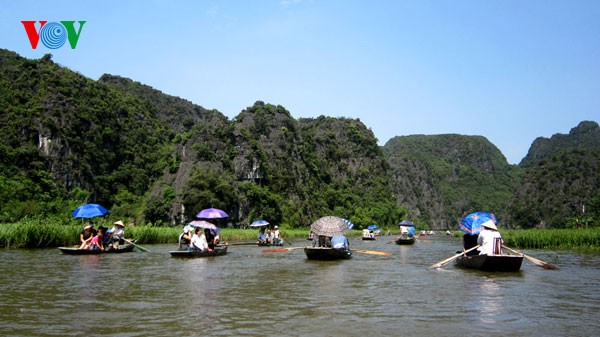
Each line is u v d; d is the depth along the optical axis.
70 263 18.09
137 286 12.31
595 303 10.20
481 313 9.04
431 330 7.66
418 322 8.22
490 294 11.39
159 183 94.56
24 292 11.13
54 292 11.19
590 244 32.47
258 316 8.65
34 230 26.34
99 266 17.20
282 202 101.62
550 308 9.58
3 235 25.53
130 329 7.57
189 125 131.25
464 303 10.12
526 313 9.05
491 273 16.08
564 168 154.00
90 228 23.31
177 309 9.24
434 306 9.73
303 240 52.81
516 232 36.81
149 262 19.06
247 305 9.73
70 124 91.06
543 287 12.62
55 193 80.06
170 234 35.34
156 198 86.12
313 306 9.67
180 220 82.88
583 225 74.31
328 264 19.58
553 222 140.12
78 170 88.19
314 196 119.38
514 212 159.00
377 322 8.21
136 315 8.64
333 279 14.23
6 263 17.83
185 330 7.54
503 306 9.78
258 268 17.44
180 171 95.38
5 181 71.69
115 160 100.12
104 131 98.94
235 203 86.69
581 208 137.38
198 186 83.38
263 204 91.81
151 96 142.75
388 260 22.06
